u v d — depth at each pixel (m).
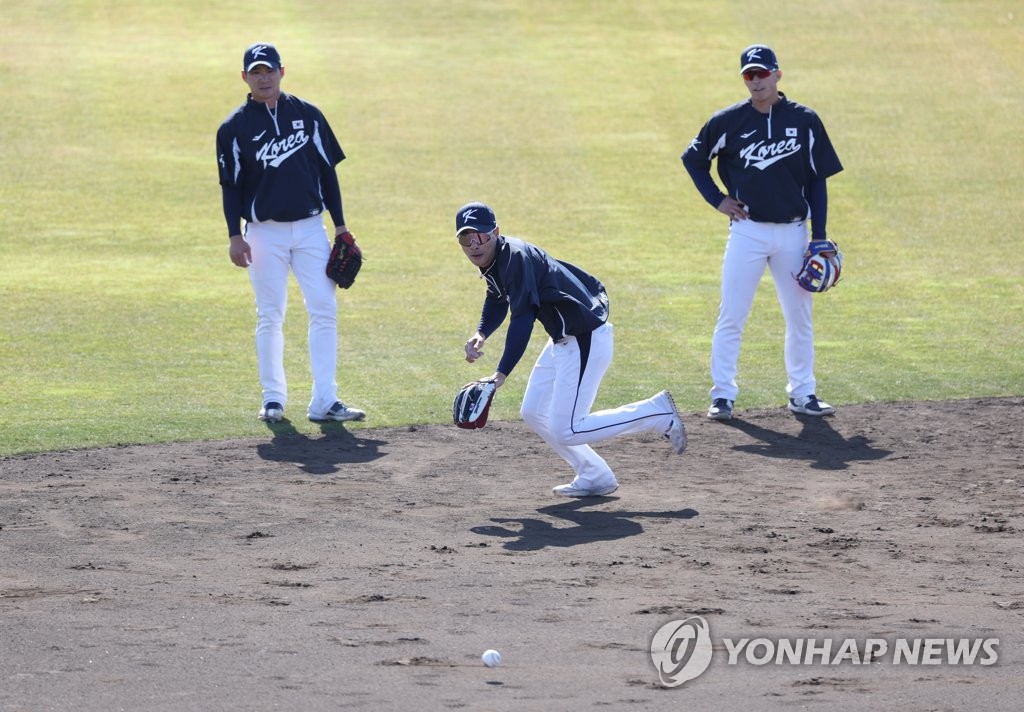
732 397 35.66
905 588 22.19
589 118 85.19
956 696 17.31
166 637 19.77
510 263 25.53
